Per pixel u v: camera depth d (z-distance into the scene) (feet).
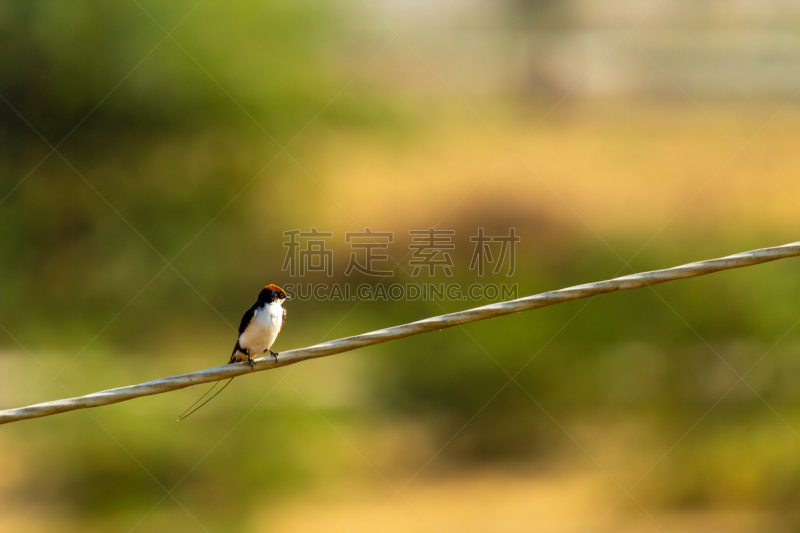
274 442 48.98
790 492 42.75
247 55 74.38
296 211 78.64
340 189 82.23
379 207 80.38
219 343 67.31
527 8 134.00
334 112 77.87
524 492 44.45
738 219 57.21
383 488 45.85
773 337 47.96
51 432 48.60
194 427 50.42
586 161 82.28
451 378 54.29
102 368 59.16
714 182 65.21
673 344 50.01
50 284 69.97
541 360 53.26
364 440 50.80
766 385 46.98
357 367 60.85
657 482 44.11
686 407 48.16
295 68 76.43
